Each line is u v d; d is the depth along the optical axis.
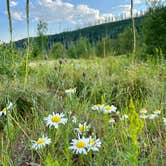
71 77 2.88
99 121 1.48
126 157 1.04
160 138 1.47
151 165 1.24
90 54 5.70
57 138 1.29
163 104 2.04
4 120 1.64
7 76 2.40
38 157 1.33
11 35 1.69
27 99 2.02
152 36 14.95
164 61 4.45
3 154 1.23
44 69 3.65
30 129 1.58
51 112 1.65
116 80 3.03
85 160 1.25
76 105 1.70
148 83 2.98
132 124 1.12
